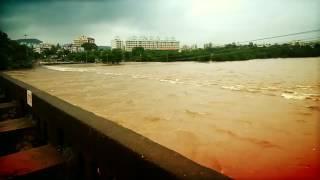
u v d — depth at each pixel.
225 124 6.27
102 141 2.87
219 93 10.55
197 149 4.81
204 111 7.59
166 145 5.06
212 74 19.41
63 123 4.02
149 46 156.62
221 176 1.92
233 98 9.38
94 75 23.17
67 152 3.84
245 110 7.51
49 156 3.96
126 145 2.47
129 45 154.62
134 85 14.21
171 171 1.99
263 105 8.05
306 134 5.37
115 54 62.91
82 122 3.34
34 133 5.62
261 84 12.53
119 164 2.58
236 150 4.72
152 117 7.11
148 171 2.18
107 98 10.24
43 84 16.20
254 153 4.54
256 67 24.69
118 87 13.57
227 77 16.55
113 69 33.66
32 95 5.91
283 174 3.71
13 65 40.41
